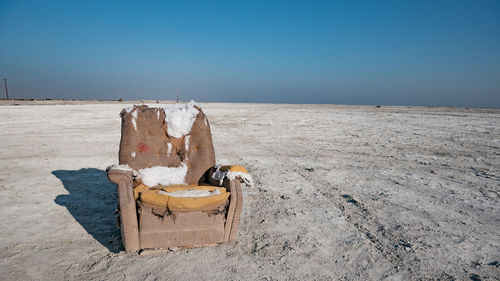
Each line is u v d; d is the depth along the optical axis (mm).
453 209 4887
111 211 4598
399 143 11773
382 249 3557
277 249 3516
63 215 4391
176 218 3279
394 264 3234
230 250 3469
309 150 10148
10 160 8016
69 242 3568
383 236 3900
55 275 2887
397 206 5000
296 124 18609
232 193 3502
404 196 5512
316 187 6020
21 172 6801
